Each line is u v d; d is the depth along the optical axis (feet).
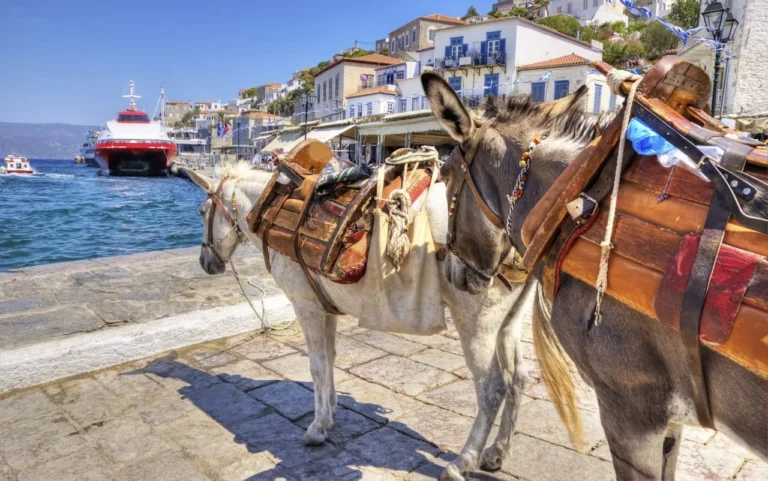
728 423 4.81
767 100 55.06
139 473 9.88
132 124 196.85
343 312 10.33
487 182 7.04
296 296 10.48
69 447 10.76
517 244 6.69
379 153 84.48
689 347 4.57
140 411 12.25
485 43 109.40
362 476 9.71
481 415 8.83
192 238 54.03
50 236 55.11
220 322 16.93
